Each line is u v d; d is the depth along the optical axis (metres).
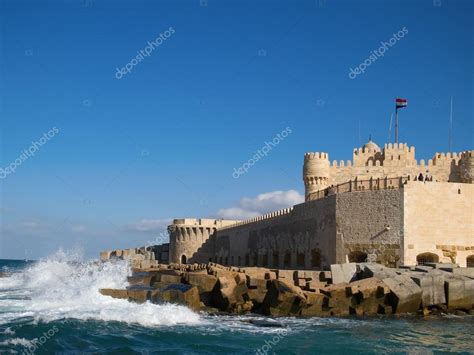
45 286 59.62
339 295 41.59
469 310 43.34
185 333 33.88
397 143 77.12
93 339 31.69
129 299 43.19
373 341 32.84
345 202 56.19
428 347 31.64
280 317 40.28
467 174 72.19
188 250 121.69
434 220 52.19
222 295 42.31
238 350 30.20
